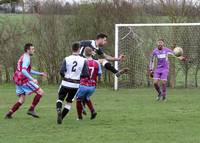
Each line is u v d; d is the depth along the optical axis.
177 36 38.38
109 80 40.38
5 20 42.25
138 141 15.54
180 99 29.45
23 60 20.61
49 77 41.66
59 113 19.20
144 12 40.66
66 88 19.08
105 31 40.28
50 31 41.22
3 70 42.19
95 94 33.34
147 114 22.11
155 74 29.17
